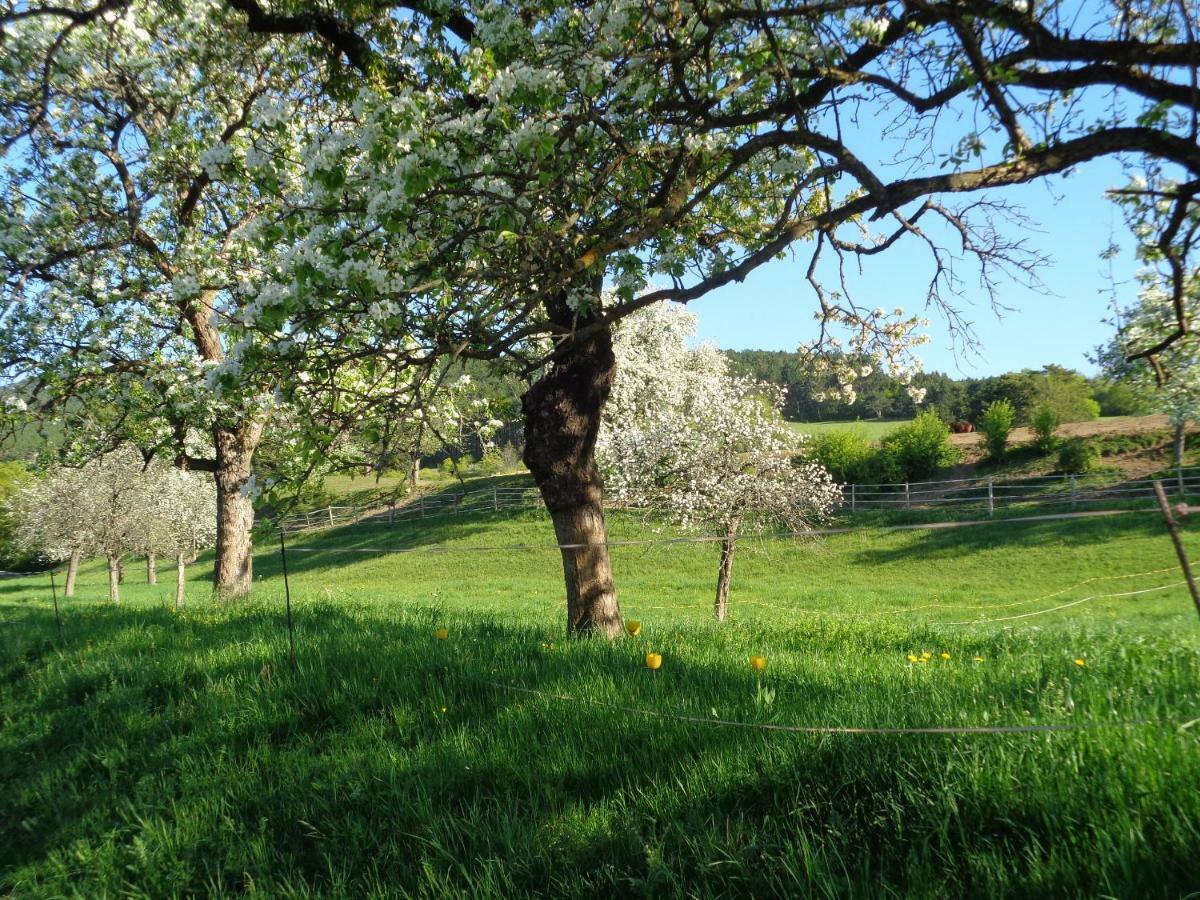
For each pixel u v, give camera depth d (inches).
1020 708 163.3
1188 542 1116.5
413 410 237.0
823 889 117.8
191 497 1487.5
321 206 230.5
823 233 265.7
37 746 260.4
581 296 272.5
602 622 329.1
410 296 220.2
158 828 185.2
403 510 2092.8
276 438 642.2
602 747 177.0
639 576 1389.0
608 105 242.2
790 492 753.6
